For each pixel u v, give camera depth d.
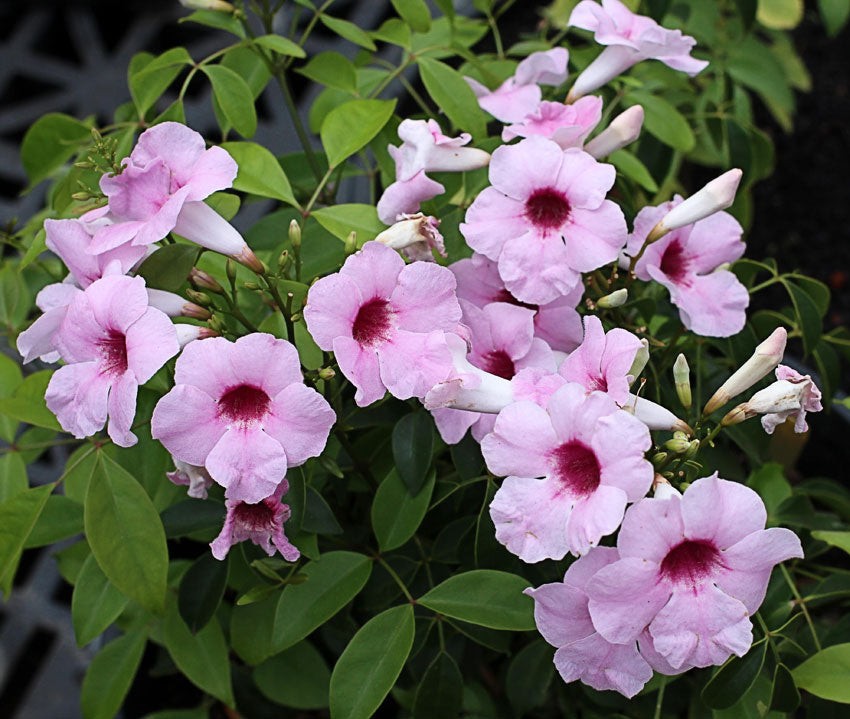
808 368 0.85
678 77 0.76
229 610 0.71
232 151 0.64
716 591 0.56
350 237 0.60
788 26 0.92
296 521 0.59
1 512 0.61
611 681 0.57
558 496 0.57
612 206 0.60
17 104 1.00
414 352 0.58
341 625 0.67
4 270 0.72
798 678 0.61
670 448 0.58
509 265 0.61
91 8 1.05
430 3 0.91
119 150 0.67
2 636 0.79
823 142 1.12
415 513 0.62
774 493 0.67
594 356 0.58
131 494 0.60
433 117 0.69
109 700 0.66
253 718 0.70
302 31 1.01
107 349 0.58
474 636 0.64
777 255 1.05
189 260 0.59
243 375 0.57
